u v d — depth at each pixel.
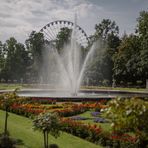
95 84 87.81
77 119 25.28
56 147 15.23
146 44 60.84
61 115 27.12
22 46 117.81
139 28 61.78
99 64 88.81
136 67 78.12
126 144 16.11
